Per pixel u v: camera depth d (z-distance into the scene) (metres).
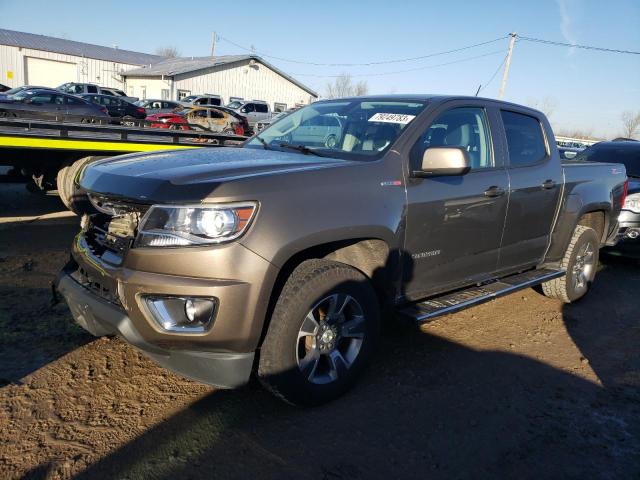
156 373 3.47
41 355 3.58
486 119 4.25
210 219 2.62
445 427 3.10
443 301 3.86
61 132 7.09
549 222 4.83
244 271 2.66
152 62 54.34
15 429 2.80
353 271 3.19
